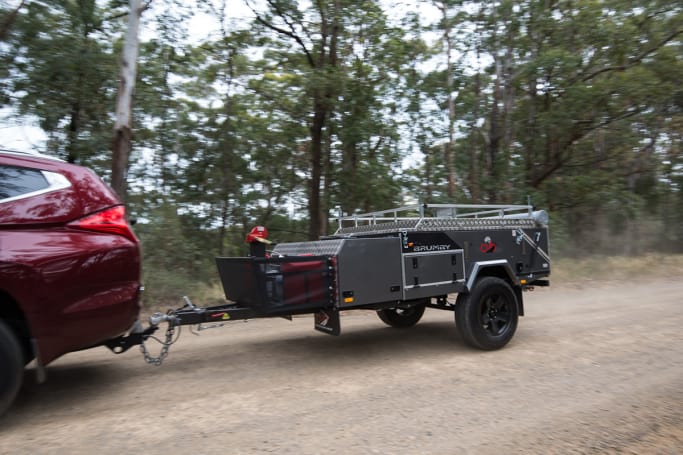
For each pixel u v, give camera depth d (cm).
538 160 2208
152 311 873
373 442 330
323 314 533
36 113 1219
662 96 1866
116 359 554
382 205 1800
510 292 600
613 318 790
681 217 2495
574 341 626
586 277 1422
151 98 1448
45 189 386
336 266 502
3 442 335
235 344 628
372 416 377
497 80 2005
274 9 1585
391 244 536
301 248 575
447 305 604
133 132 1483
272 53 1741
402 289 540
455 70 2008
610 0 1909
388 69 1789
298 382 466
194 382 468
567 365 514
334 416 378
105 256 395
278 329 731
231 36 1655
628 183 2419
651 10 1861
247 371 505
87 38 1323
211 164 1827
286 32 1641
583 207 2095
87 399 421
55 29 1235
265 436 341
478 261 600
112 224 406
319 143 1698
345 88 1574
